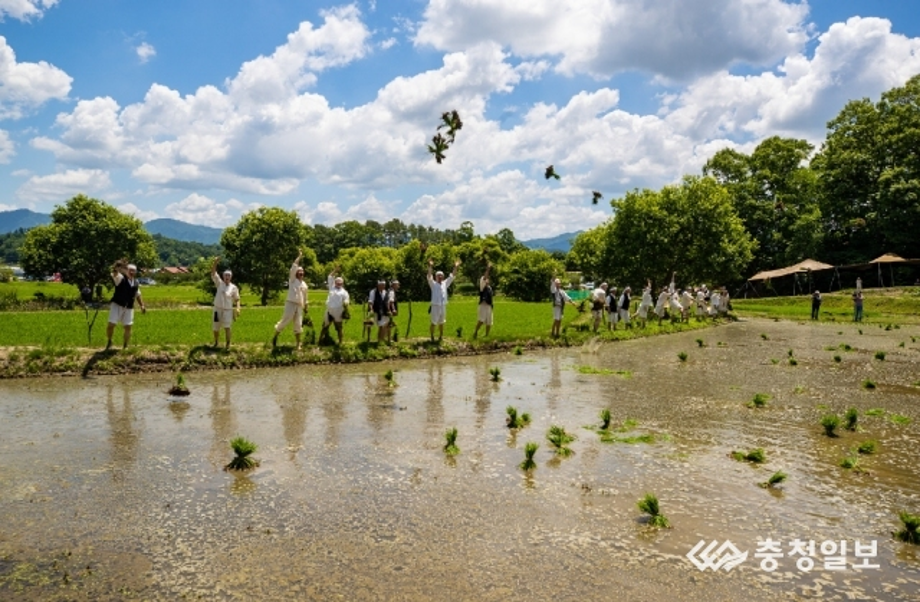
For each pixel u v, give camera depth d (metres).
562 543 5.73
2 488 6.93
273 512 6.36
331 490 7.02
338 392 12.66
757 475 7.74
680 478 7.59
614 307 26.20
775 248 69.25
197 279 115.12
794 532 6.07
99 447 8.52
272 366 15.75
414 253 64.38
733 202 69.44
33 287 68.62
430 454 8.43
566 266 98.31
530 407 11.61
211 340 18.17
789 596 4.88
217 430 9.49
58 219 53.88
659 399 12.53
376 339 19.83
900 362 18.73
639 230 49.22
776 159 69.94
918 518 5.91
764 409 11.62
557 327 22.73
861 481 7.56
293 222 61.06
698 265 47.09
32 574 5.04
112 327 14.98
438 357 18.36
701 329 32.28
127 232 54.38
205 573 5.08
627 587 4.94
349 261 64.50
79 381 13.40
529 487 7.19
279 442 8.89
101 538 5.71
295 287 16.58
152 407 10.99
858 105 68.00
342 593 4.77
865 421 10.70
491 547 5.62
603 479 7.52
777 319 41.72
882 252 62.53
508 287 72.19
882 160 63.69
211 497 6.75
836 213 67.19
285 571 5.12
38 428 9.48
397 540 5.74
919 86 62.97
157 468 7.68
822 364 18.17
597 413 11.17
